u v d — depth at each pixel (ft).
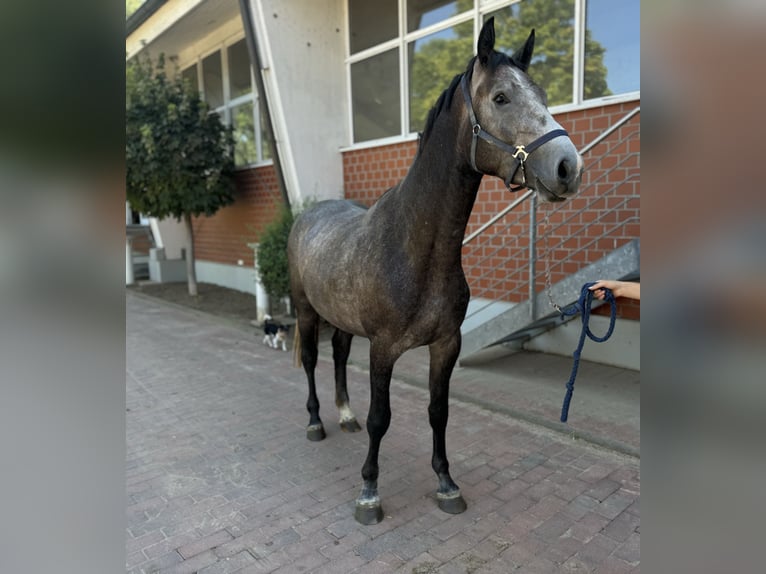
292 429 12.38
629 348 15.60
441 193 7.16
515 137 6.00
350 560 7.59
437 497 8.93
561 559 7.52
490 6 17.58
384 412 8.32
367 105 22.63
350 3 22.41
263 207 28.81
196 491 9.62
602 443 10.94
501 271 17.93
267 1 20.88
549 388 14.21
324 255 9.57
